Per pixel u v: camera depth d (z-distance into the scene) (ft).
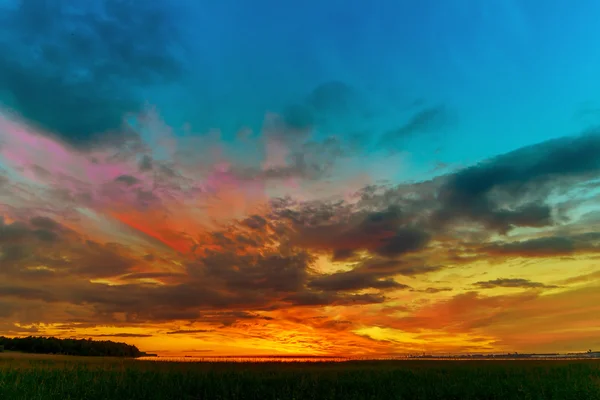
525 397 71.10
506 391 73.67
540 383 77.61
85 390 70.44
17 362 94.12
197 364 97.30
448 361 115.34
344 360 114.62
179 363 99.66
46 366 87.45
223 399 69.05
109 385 73.36
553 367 94.94
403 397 72.13
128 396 69.21
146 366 91.15
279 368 91.30
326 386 75.87
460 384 77.10
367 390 75.61
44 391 68.80
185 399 69.46
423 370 90.02
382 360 116.06
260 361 107.34
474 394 72.49
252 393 72.02
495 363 107.86
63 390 69.05
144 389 71.41
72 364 91.97
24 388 69.77
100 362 98.94
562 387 75.51
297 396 69.92
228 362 102.99
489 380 80.53
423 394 72.13
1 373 76.69
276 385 75.51
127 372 81.35
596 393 71.56
